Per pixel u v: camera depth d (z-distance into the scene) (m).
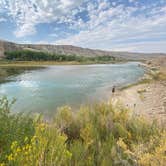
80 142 3.74
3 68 52.44
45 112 10.52
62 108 5.86
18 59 95.56
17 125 3.37
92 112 5.62
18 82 24.52
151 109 10.85
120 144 3.38
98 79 28.38
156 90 17.12
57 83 23.94
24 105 12.43
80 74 36.84
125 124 4.81
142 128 4.54
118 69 51.97
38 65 76.94
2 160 2.38
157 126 4.94
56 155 2.50
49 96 15.77
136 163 2.94
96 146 3.57
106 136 4.12
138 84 21.91
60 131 4.55
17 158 2.20
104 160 2.92
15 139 2.91
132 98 14.33
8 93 17.09
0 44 119.50
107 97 15.08
